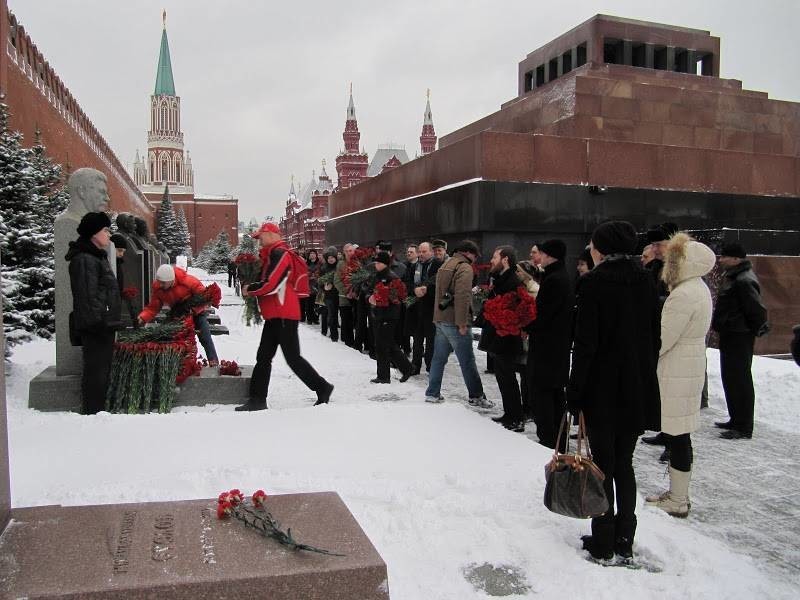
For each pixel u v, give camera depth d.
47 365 9.18
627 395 3.76
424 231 18.00
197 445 5.33
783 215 18.45
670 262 4.69
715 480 5.62
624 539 3.83
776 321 13.30
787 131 20.06
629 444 3.85
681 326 4.58
